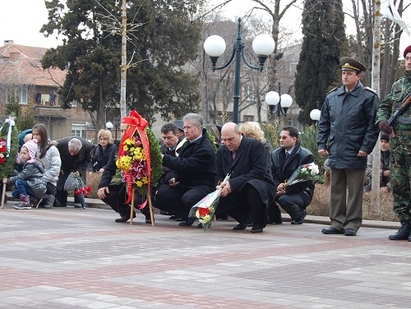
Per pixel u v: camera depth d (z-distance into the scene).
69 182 16.33
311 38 48.56
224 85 54.28
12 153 15.40
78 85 46.78
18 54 67.88
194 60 51.66
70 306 5.94
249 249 9.46
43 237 10.34
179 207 12.55
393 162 10.75
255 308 5.95
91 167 19.20
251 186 11.47
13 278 7.14
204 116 47.91
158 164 12.40
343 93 11.37
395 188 10.75
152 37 47.81
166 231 11.53
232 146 11.70
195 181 12.43
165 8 48.19
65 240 10.04
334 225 11.57
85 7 46.34
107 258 8.48
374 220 14.33
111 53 45.41
